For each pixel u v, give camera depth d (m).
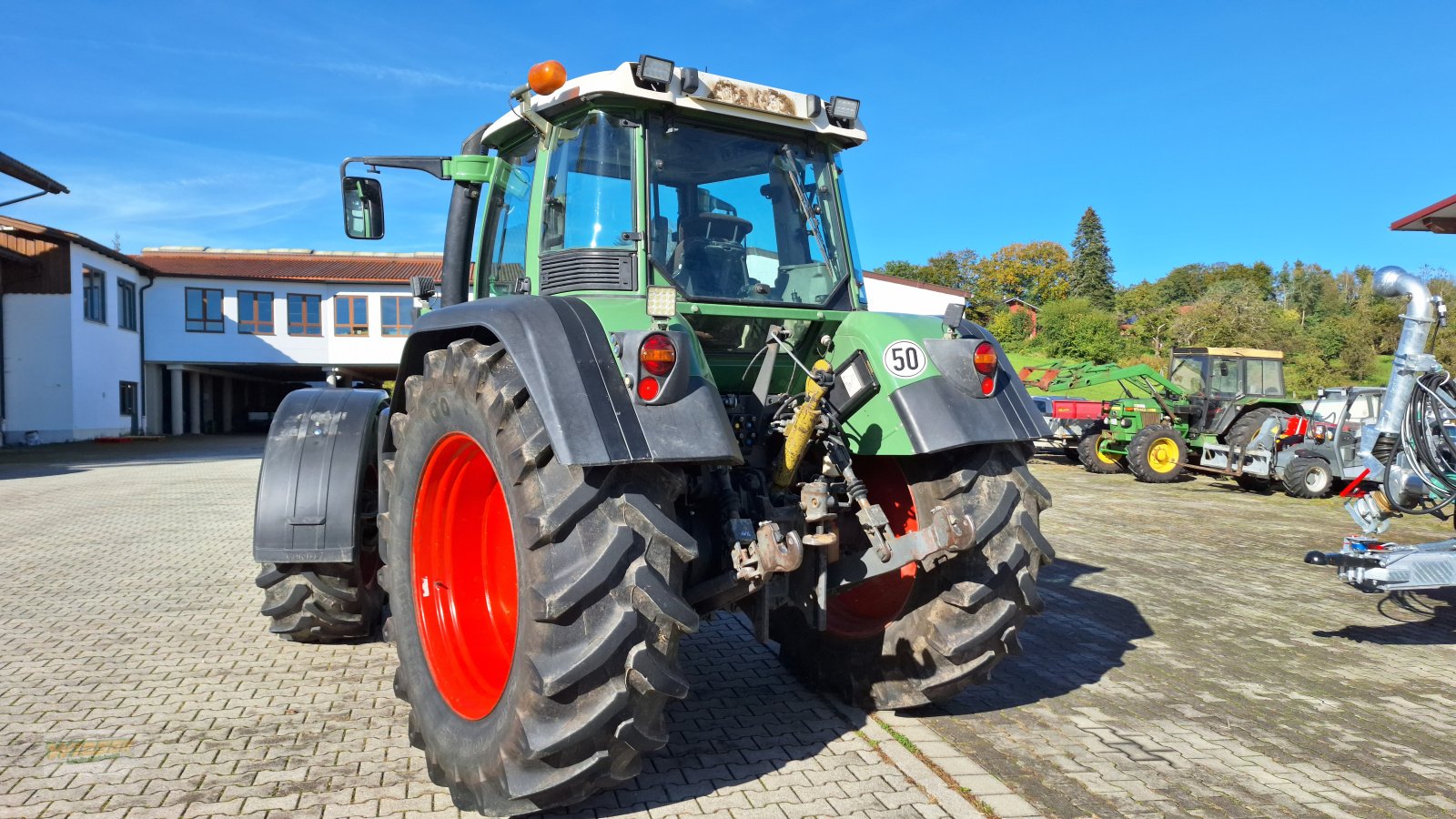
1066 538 8.68
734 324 3.40
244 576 6.48
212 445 25.12
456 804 2.79
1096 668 4.52
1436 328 4.83
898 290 25.72
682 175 3.34
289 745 3.34
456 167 3.91
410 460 3.17
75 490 12.77
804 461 3.31
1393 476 4.78
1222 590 6.38
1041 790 3.05
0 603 5.60
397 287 31.16
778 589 3.16
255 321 30.73
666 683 2.45
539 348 2.58
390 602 3.29
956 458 3.22
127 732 3.47
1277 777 3.22
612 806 2.86
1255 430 13.27
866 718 3.70
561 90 3.29
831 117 3.61
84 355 25.67
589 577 2.38
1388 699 4.12
